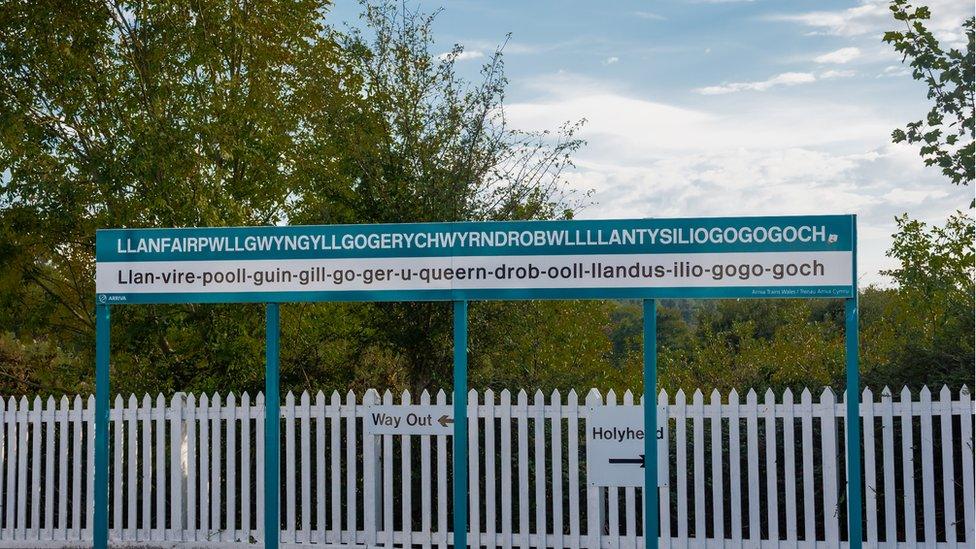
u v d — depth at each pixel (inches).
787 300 1091.9
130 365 565.6
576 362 594.2
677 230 347.6
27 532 427.5
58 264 582.9
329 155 535.2
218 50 559.2
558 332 541.6
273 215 583.8
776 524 374.6
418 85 506.6
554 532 387.2
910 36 418.0
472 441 395.9
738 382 598.9
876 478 393.1
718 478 378.0
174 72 550.6
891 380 425.1
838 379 478.9
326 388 518.9
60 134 550.0
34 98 544.1
